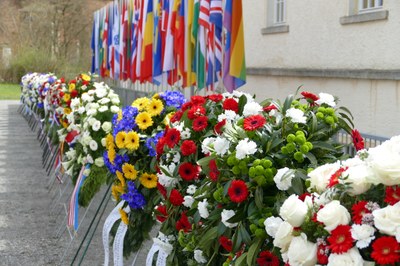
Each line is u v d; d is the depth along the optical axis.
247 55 12.99
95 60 25.48
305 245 2.30
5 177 10.77
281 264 2.71
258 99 12.58
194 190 3.62
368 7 9.17
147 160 4.51
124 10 16.95
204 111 3.75
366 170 2.29
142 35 13.20
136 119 4.55
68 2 43.00
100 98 6.40
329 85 9.95
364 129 9.01
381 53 8.57
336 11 9.66
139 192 4.53
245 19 13.05
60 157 8.26
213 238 3.13
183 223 3.55
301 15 10.78
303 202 2.40
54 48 42.03
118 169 4.61
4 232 7.25
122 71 17.16
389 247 2.06
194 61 9.64
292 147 3.01
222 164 3.09
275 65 11.83
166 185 3.83
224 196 3.01
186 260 3.82
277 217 2.71
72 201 6.39
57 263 6.17
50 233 7.21
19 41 41.84
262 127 3.13
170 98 4.68
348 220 2.22
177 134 3.79
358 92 9.16
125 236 4.85
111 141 4.66
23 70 40.25
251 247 2.82
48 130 10.50
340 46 9.59
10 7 47.09
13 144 15.41
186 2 9.88
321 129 3.26
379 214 2.12
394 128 8.31
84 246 6.71
